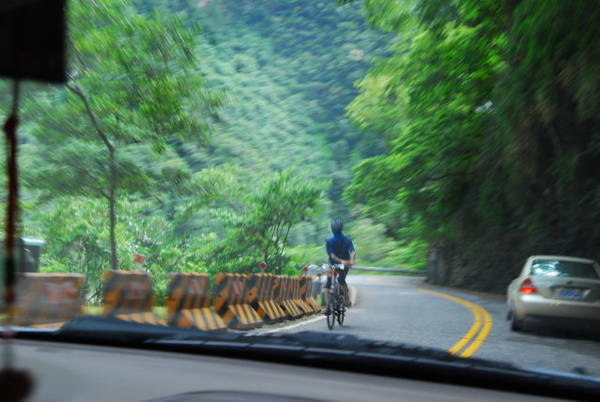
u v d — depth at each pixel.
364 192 33.41
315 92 66.00
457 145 29.19
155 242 19.02
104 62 14.06
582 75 13.82
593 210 21.02
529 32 13.91
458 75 26.30
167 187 17.45
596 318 10.30
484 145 26.53
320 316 14.95
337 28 68.88
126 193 16.64
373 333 9.88
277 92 61.00
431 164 30.56
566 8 12.44
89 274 17.09
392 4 26.59
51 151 13.52
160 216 19.23
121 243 17.62
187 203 19.20
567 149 19.52
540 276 10.91
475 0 21.83
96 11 13.70
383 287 31.92
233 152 43.16
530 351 7.56
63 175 14.28
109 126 14.50
